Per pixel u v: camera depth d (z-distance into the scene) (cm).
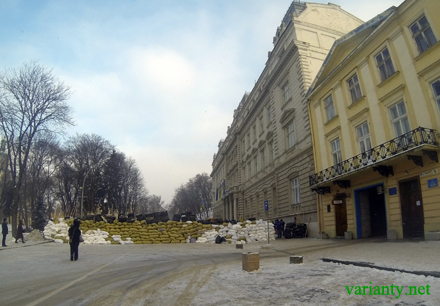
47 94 3031
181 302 523
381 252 973
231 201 5325
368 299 466
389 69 1568
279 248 1551
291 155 2638
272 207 3147
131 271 907
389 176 1525
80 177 5075
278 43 3048
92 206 5175
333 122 2027
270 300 501
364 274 639
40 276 852
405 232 1420
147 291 623
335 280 607
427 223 1285
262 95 3481
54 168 5047
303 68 2475
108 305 532
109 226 2172
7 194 3584
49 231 2311
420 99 1360
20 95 2945
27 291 668
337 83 1984
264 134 3497
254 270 785
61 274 879
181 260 1155
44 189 4819
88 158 5331
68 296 612
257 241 2181
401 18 1491
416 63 1391
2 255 1369
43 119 3027
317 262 882
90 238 2080
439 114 1275
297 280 636
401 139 1403
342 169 1855
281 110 2906
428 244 1080
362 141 1777
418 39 1406
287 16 3155
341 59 2017
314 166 2225
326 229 2067
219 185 7025
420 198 1341
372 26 1712
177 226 2208
